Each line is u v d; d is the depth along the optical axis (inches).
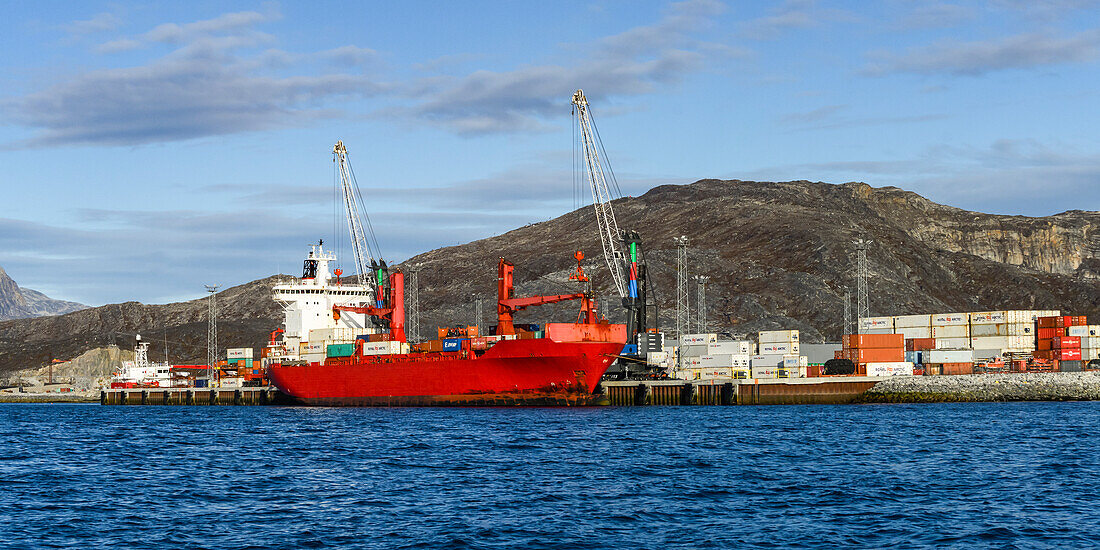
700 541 1776.6
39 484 2539.4
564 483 2422.5
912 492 2236.7
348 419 4707.2
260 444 3555.6
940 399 5585.6
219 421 4990.2
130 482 2556.6
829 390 5585.6
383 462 2898.6
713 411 4970.5
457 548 1737.2
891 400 5595.5
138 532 1902.1
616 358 5556.1
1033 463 2694.4
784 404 5595.5
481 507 2102.6
